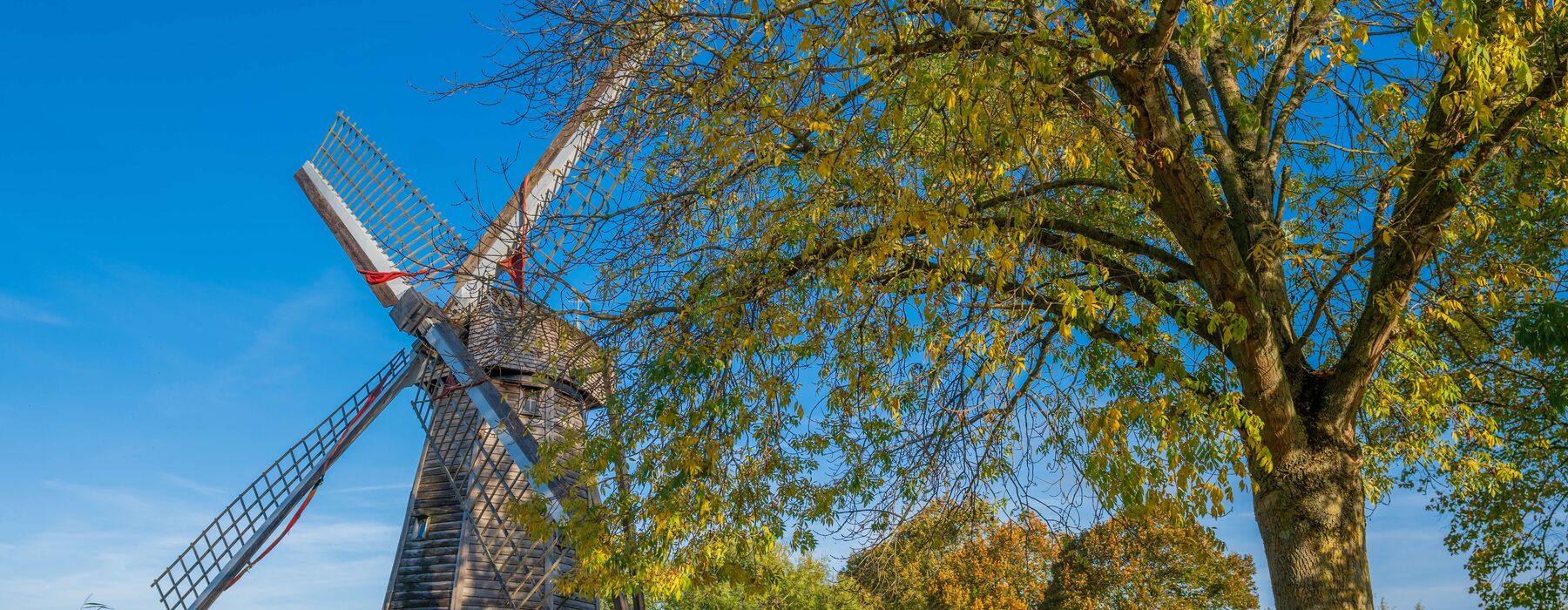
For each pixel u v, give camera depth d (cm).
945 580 2911
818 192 923
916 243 967
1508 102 856
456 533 2044
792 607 3425
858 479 1056
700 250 1010
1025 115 760
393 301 2173
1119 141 816
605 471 1064
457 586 1961
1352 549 866
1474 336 1256
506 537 2012
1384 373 1119
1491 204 970
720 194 988
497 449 2086
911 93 785
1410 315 920
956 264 820
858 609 3253
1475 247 980
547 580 1966
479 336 1906
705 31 962
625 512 1070
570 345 1188
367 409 2320
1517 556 1869
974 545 1071
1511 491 1748
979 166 782
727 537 1034
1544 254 1165
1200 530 995
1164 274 1064
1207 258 861
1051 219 888
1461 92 743
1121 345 855
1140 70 816
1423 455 1267
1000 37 789
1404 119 933
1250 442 814
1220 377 1024
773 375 980
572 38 972
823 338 973
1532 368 1364
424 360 2256
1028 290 874
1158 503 839
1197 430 890
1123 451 849
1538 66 834
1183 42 786
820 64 835
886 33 815
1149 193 821
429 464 2184
